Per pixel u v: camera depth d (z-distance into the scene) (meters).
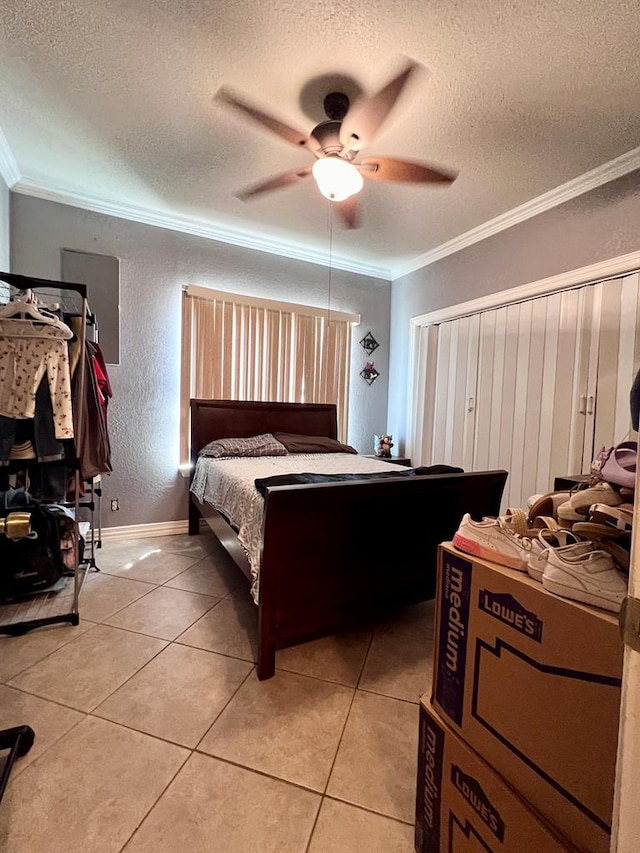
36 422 1.84
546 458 2.77
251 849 1.01
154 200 2.97
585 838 0.66
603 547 0.74
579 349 2.58
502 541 0.87
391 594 1.90
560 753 0.70
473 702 0.88
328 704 1.51
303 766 1.25
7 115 2.07
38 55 1.68
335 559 1.72
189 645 1.85
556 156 2.27
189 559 2.87
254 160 2.44
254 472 2.45
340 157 1.85
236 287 3.59
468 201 2.80
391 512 1.84
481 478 1.99
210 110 2.00
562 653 0.70
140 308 3.22
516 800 0.76
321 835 1.05
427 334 3.87
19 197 2.79
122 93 1.90
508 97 1.84
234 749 1.30
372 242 3.58
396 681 1.65
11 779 1.17
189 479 3.46
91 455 2.17
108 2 1.44
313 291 3.97
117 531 3.24
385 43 1.58
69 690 1.54
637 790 0.56
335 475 2.24
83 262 2.98
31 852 0.99
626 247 2.32
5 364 1.79
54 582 2.27
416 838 1.02
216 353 3.51
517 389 2.98
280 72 1.74
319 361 4.04
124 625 2.00
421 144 2.19
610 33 1.50
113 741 1.31
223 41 1.60
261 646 1.61
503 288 3.08
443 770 0.94
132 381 3.23
